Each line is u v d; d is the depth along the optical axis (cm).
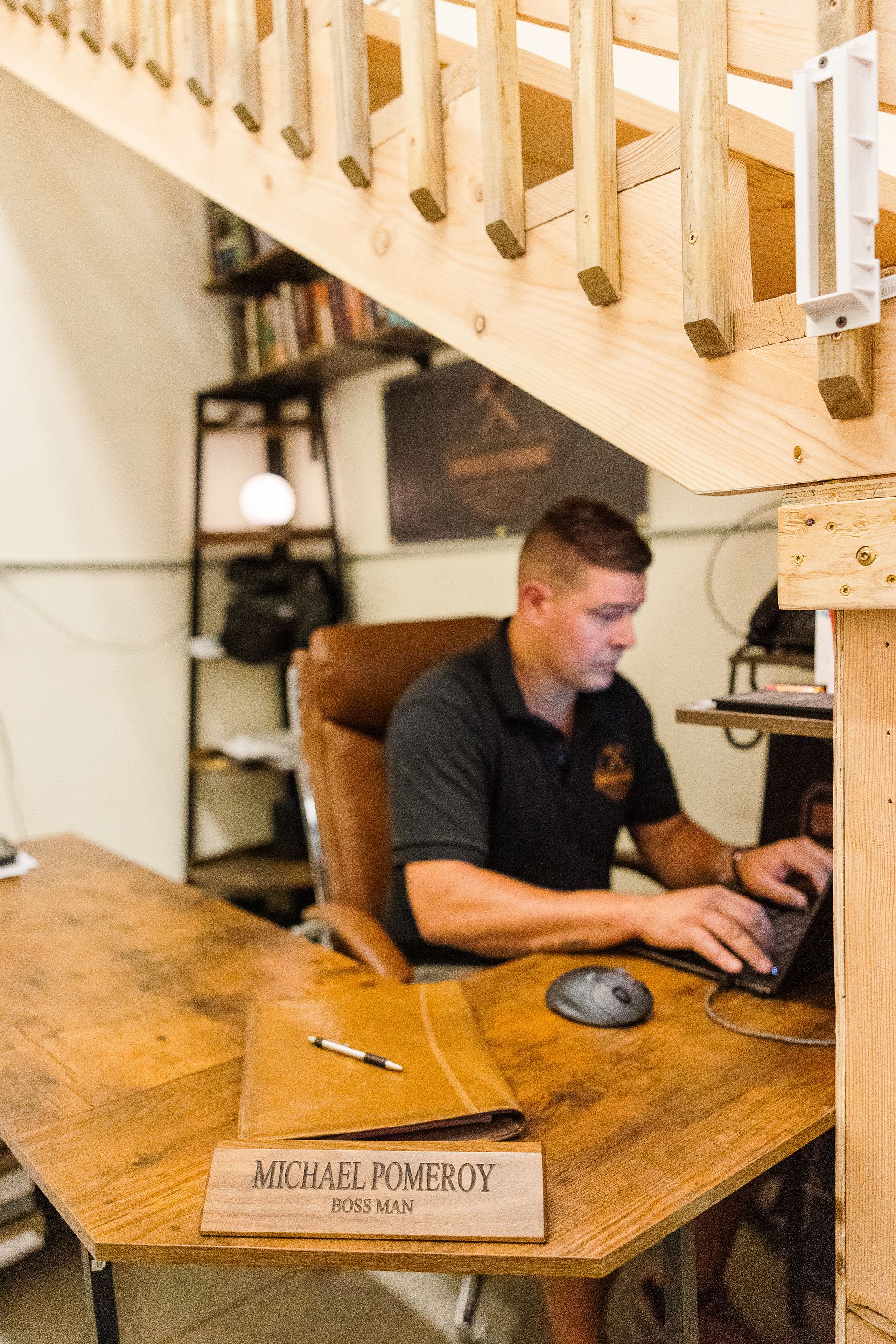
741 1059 85
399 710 147
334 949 142
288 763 288
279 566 304
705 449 69
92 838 299
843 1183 73
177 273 312
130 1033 97
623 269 72
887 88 56
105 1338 67
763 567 188
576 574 136
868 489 62
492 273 82
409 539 284
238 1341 122
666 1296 68
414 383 273
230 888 291
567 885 150
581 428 222
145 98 129
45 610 287
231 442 329
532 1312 117
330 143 98
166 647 314
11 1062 91
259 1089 79
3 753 280
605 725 156
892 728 67
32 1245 124
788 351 63
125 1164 72
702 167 63
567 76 85
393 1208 63
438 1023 92
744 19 63
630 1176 67
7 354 277
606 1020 92
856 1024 71
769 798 138
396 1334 123
